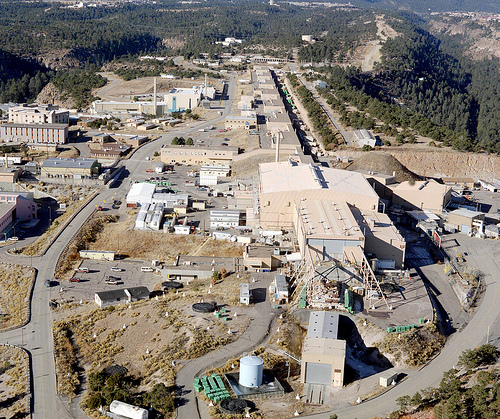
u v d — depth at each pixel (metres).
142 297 177.25
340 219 194.50
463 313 168.50
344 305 161.88
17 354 149.62
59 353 149.50
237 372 134.62
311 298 165.50
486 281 188.50
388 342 147.25
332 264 176.12
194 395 128.38
